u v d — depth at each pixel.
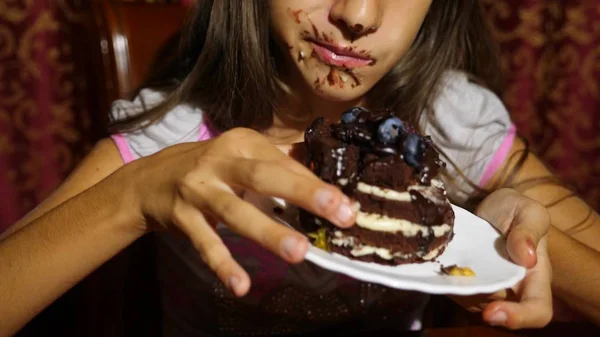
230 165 0.34
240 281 0.32
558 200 0.60
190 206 0.35
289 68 0.56
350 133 0.39
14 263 0.42
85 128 0.96
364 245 0.36
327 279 0.54
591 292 0.49
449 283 0.34
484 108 0.63
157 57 0.66
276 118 0.60
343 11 0.43
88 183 0.56
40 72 0.92
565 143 1.08
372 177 0.37
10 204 0.96
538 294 0.39
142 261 0.67
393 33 0.45
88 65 0.93
